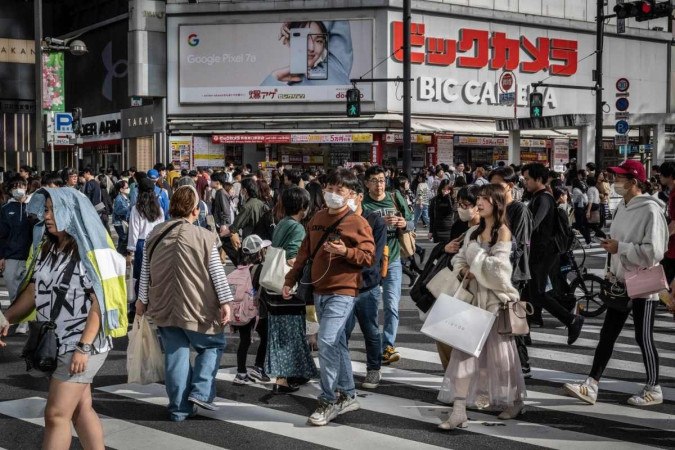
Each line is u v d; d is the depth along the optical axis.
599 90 26.94
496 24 37.78
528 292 8.65
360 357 8.61
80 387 4.58
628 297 6.61
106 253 4.61
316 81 35.50
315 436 5.98
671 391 7.27
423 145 35.50
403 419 6.41
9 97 49.03
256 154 36.41
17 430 6.18
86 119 44.22
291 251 6.93
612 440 5.88
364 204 8.25
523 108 38.78
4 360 8.49
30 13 49.28
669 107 44.75
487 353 6.21
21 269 9.96
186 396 6.39
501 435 6.00
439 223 14.56
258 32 35.81
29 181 12.82
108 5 42.31
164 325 6.18
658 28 44.69
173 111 36.84
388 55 35.03
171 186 18.86
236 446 5.75
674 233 8.66
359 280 6.41
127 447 5.73
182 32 36.47
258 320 7.46
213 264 6.19
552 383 7.54
